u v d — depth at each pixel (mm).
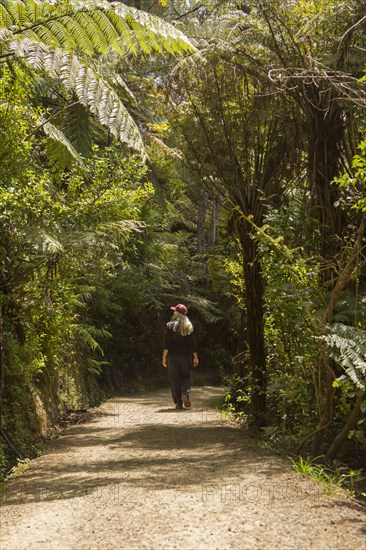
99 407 11188
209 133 8094
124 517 3775
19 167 7176
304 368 6363
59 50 5574
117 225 7297
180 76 7828
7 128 6699
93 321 14414
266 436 7199
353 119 6680
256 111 7617
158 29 5816
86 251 7316
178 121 8297
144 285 16141
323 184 6793
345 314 5930
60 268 7645
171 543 3254
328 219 6734
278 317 6672
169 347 10273
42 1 5797
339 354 5406
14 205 6738
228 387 16250
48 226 7203
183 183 18703
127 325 16578
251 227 8008
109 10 5812
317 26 6750
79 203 7637
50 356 8688
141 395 14344
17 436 6754
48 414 8555
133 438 7172
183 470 5180
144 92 11367
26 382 7574
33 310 8250
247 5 7512
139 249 17125
